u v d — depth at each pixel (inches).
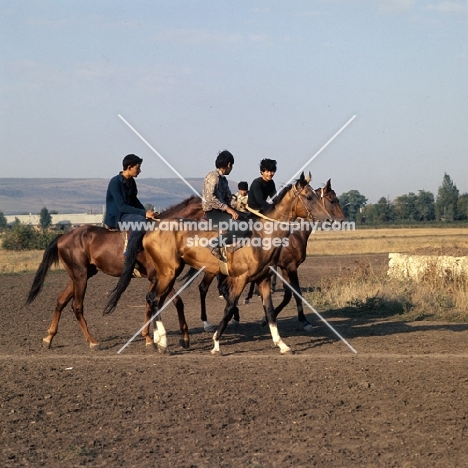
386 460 231.1
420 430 261.1
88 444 250.4
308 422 273.3
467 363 376.8
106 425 272.5
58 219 6003.9
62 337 488.7
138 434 261.1
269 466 227.1
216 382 338.6
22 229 1878.7
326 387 325.4
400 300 607.2
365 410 288.2
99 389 328.2
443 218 3907.5
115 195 448.5
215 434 259.9
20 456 238.2
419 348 426.6
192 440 253.3
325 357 401.1
